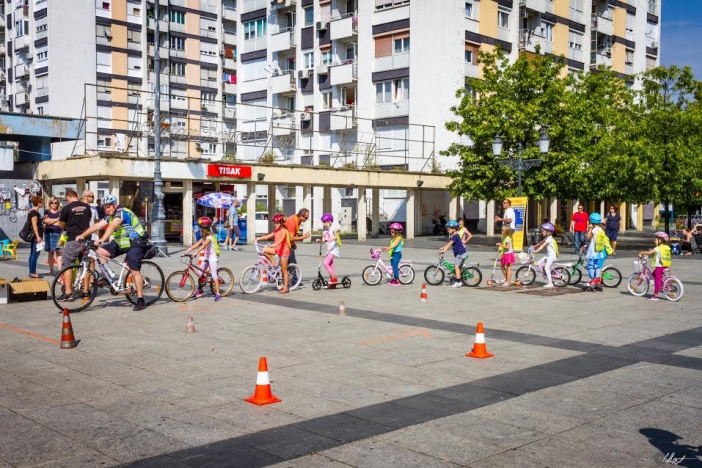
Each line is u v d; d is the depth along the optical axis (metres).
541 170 29.17
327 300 12.92
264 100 48.75
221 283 13.22
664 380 7.14
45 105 57.28
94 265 11.69
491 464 4.76
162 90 62.22
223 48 66.94
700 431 5.52
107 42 58.69
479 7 40.34
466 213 41.91
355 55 42.66
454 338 9.30
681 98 31.23
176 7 63.19
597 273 14.62
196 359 7.89
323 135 44.53
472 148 31.28
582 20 47.75
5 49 63.22
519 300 13.18
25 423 5.54
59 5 56.31
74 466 4.62
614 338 9.43
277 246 13.88
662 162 28.92
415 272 18.61
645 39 54.97
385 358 8.02
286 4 46.06
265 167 30.25
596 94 31.94
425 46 38.75
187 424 5.54
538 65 30.69
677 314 11.62
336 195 44.25
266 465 4.67
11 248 21.33
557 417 5.84
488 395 6.50
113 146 33.34
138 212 31.19
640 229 48.91
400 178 35.31
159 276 12.76
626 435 5.40
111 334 9.36
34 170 29.06
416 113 39.22
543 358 8.12
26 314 10.91
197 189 32.59
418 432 5.41
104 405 6.05
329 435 5.31
